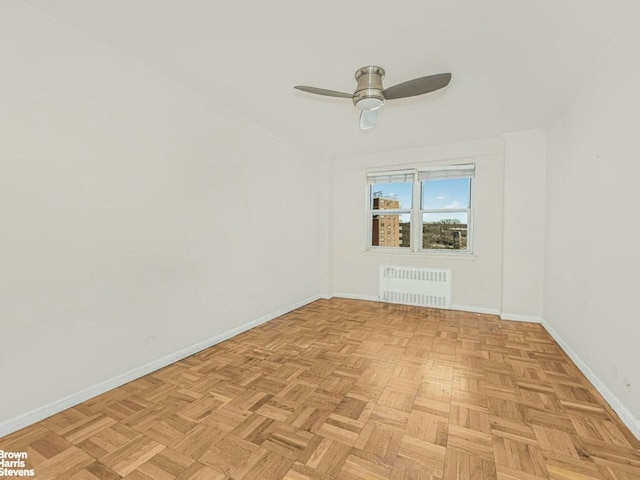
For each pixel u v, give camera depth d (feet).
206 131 9.27
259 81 8.10
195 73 7.72
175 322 8.46
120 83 7.03
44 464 4.75
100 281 6.76
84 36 6.27
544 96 8.73
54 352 6.03
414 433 5.46
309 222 15.12
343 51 6.72
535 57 6.82
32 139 5.65
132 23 5.88
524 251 12.10
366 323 11.95
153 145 7.79
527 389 6.97
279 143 12.73
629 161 5.75
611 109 6.46
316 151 15.11
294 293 14.02
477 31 5.98
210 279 9.55
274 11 5.51
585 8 5.31
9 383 5.46
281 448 5.10
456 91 8.50
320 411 6.14
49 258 5.93
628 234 5.76
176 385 7.17
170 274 8.30
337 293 16.66
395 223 15.55
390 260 15.26
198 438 5.34
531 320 12.08
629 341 5.67
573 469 4.64
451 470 4.61
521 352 9.11
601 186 6.90
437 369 7.99
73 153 6.24
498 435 5.40
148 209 7.72
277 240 12.74
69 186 6.20
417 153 14.46
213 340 9.67
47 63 5.82
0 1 5.23
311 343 9.84
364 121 8.27
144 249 7.65
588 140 7.66
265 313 12.08
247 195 11.00
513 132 12.03
